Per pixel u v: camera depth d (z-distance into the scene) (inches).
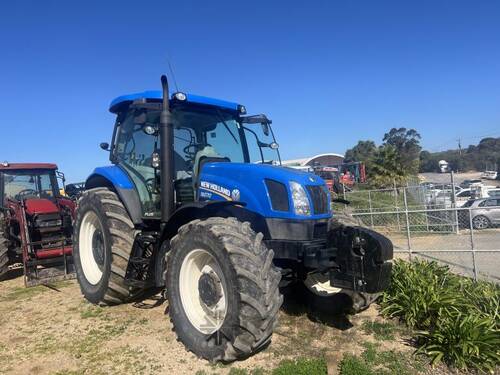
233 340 151.2
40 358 173.0
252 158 231.3
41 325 208.7
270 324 150.9
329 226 184.7
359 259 155.9
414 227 526.9
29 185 376.2
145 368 160.7
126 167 229.1
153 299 238.1
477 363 157.3
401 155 1240.8
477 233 544.7
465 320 168.2
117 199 227.5
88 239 246.7
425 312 192.1
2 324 212.5
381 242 151.3
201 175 199.9
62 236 304.0
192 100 210.8
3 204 354.3
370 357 164.6
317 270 183.2
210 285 166.1
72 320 212.5
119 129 243.6
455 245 440.5
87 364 166.4
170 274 177.3
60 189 397.4
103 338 189.0
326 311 207.9
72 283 285.6
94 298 229.6
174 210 195.6
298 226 171.6
